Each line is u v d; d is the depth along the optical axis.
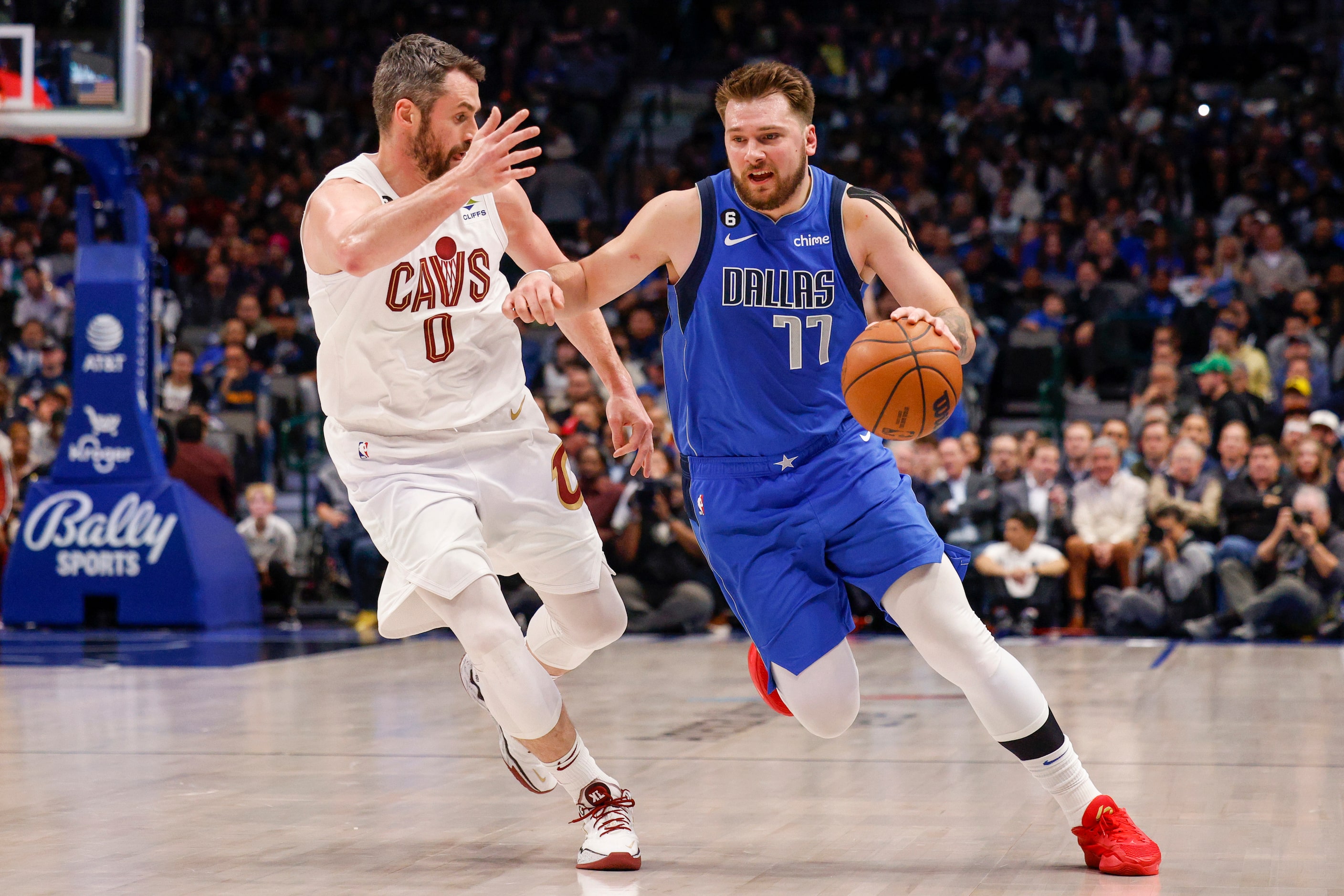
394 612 4.65
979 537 13.36
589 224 21.55
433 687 9.51
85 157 13.38
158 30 28.02
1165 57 25.89
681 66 28.28
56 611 14.00
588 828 4.64
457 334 4.69
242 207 23.23
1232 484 12.83
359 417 4.72
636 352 18.66
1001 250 21.42
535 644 5.07
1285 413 14.53
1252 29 26.66
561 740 4.57
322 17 28.06
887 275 4.55
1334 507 12.70
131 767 6.55
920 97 25.16
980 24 26.36
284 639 12.95
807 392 4.61
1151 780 6.04
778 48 27.58
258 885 4.38
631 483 13.45
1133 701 8.52
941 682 9.55
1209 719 7.80
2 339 19.77
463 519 4.59
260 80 26.41
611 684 9.62
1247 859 4.62
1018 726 4.47
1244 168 22.36
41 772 6.44
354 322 4.62
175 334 18.78
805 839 5.00
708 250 4.55
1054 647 11.84
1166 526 12.73
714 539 4.71
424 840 5.03
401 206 4.15
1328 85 24.72
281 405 17.09
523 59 26.95
